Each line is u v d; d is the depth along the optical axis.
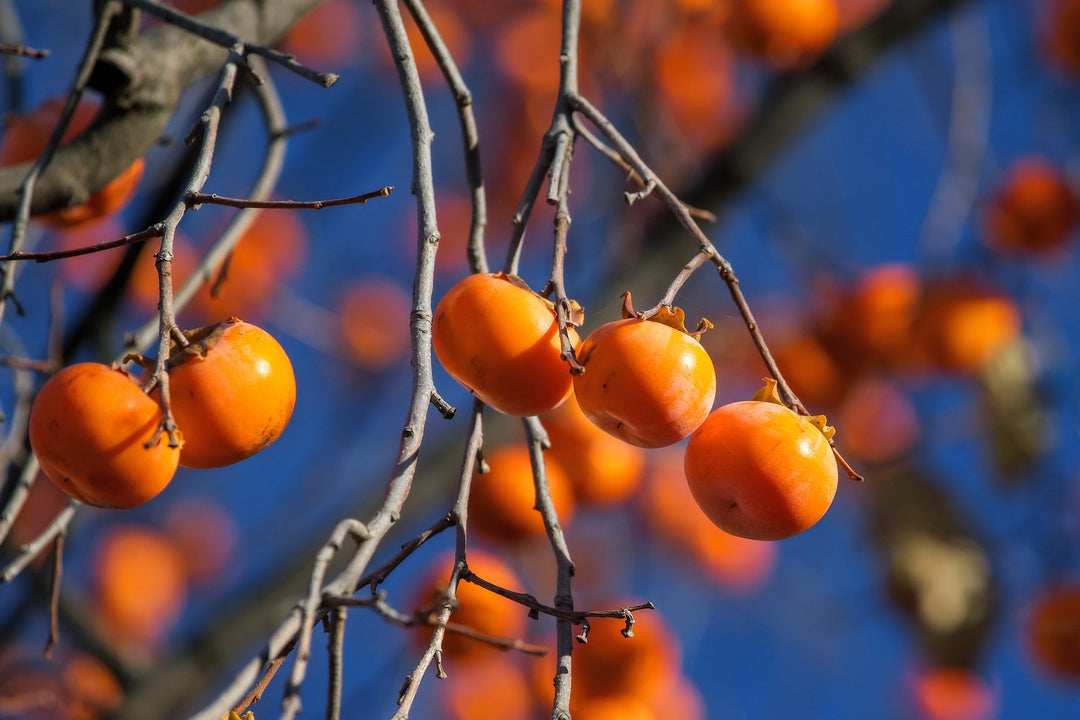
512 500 3.94
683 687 5.64
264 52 2.53
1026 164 5.72
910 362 5.40
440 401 2.23
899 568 5.38
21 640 5.25
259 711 5.41
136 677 4.71
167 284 2.16
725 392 5.64
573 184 6.07
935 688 6.09
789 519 2.43
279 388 2.31
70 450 2.12
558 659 2.26
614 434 2.50
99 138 3.19
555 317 2.46
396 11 2.53
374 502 4.95
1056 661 4.97
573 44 2.74
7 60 3.63
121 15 3.18
